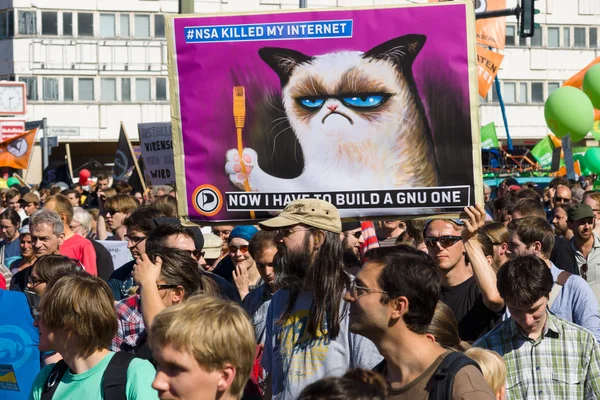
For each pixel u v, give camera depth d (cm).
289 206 482
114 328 429
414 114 585
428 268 372
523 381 512
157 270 496
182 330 322
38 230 816
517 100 5791
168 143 1338
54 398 428
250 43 607
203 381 323
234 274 750
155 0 5253
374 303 370
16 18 5119
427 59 582
